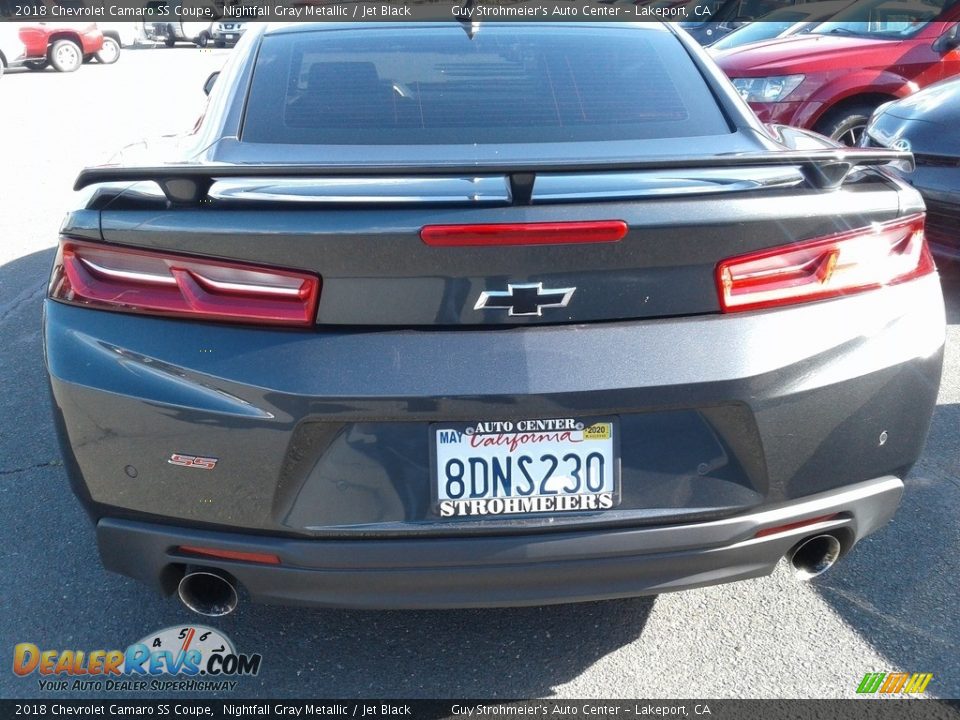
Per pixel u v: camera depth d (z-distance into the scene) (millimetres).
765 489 2084
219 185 2113
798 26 8062
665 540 2051
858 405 2111
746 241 1999
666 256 1964
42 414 3834
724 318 2018
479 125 2496
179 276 1980
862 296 2145
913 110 5336
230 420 1951
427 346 1938
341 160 2326
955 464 3389
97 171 1791
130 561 2152
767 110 6914
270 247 1928
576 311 1970
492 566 2025
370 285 1938
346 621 2633
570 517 2029
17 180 8273
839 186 2121
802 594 2730
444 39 2896
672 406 1978
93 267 2049
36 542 2975
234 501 2010
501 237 1895
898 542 2953
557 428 1990
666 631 2590
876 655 2486
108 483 2084
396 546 1997
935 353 2221
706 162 1842
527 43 2900
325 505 2000
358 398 1914
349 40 2904
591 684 2398
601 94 2666
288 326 1966
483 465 1992
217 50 28125
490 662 2479
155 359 1995
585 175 2174
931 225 5000
